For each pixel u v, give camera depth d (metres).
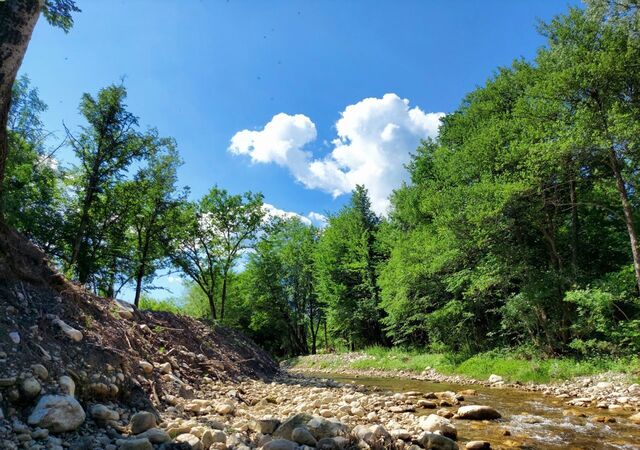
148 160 26.31
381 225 38.50
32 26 6.49
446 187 28.02
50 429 4.31
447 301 25.75
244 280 45.88
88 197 23.09
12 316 5.67
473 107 29.19
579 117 15.91
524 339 21.59
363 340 40.44
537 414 9.41
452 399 11.56
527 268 19.84
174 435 5.05
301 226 49.72
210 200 32.62
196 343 12.55
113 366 6.20
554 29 17.72
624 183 17.28
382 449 5.48
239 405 8.62
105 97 23.28
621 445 6.70
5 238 7.00
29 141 22.88
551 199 19.36
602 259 20.23
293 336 50.06
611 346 15.65
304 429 5.57
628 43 15.39
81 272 23.91
